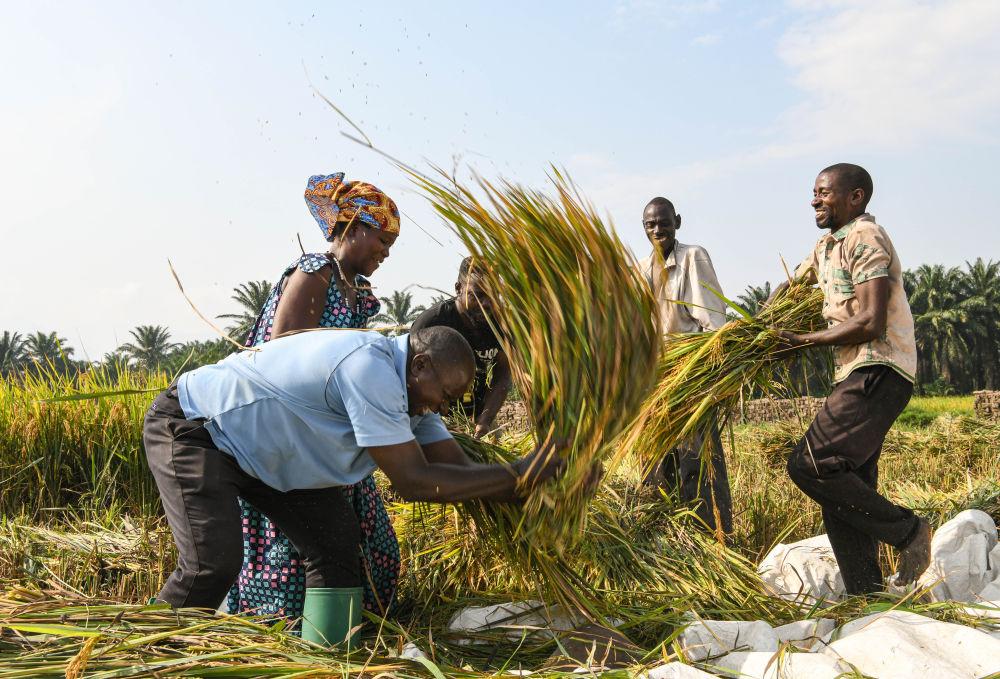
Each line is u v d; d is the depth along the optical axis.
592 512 3.54
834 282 3.49
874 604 2.81
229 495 2.56
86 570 3.66
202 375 2.68
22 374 6.55
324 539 2.74
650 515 3.78
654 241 5.15
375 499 3.13
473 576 3.34
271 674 1.95
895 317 3.38
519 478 2.49
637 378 2.46
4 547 3.89
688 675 2.15
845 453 3.33
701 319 5.04
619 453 2.55
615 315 2.41
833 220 3.58
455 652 2.76
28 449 5.41
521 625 2.86
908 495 5.16
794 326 3.72
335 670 1.99
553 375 2.42
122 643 1.98
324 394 2.53
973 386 62.09
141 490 5.39
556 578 2.87
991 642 2.24
